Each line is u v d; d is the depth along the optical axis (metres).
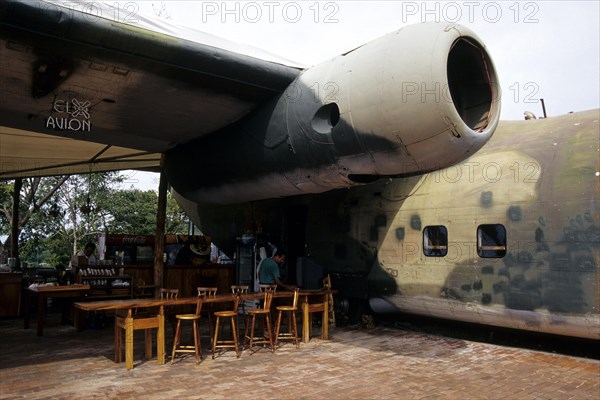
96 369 5.54
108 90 5.84
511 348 6.84
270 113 6.17
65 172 13.52
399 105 4.88
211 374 5.39
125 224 27.98
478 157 7.11
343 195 8.68
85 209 16.45
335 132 5.43
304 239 9.52
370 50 5.23
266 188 6.86
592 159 5.98
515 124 7.55
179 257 10.62
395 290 7.68
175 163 8.42
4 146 10.33
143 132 7.44
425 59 4.78
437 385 5.04
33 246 27.98
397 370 5.63
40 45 4.74
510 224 6.42
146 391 4.71
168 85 5.72
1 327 8.59
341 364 5.89
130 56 5.04
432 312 7.35
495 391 4.85
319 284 8.57
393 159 5.31
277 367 5.73
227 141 7.00
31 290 8.13
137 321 5.64
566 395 4.75
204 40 5.35
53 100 6.14
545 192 6.19
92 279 8.79
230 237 10.95
